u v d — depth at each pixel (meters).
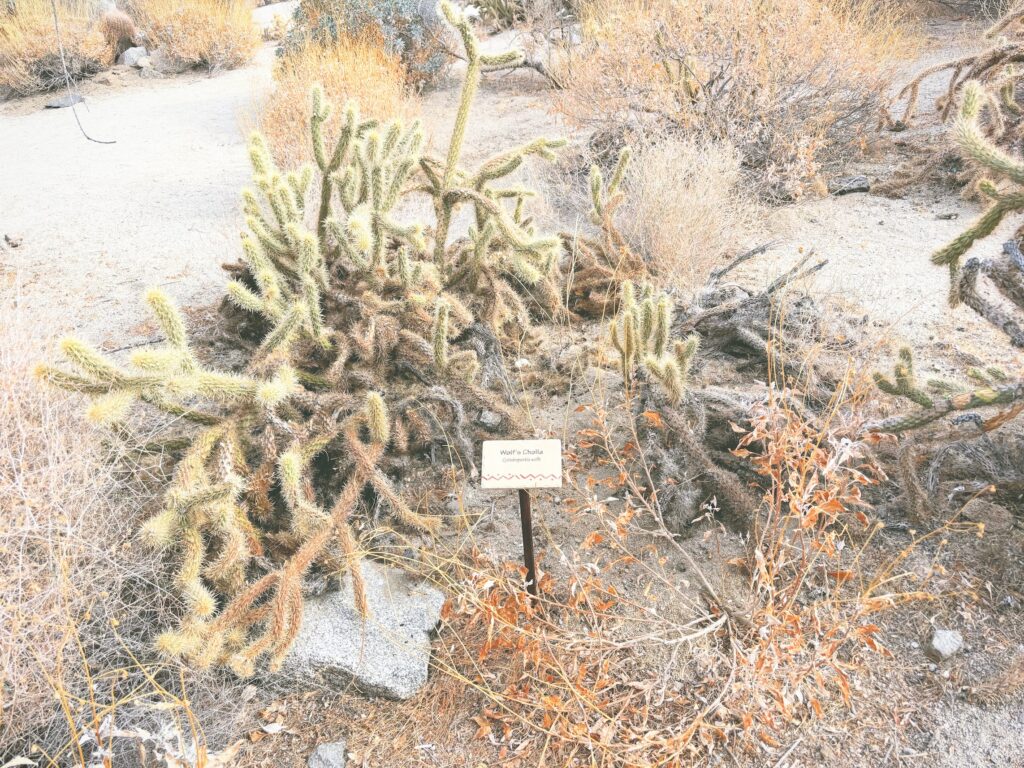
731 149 4.30
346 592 2.13
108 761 1.57
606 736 1.72
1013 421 2.45
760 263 3.74
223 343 3.05
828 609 2.04
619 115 4.77
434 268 2.71
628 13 5.20
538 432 2.61
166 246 4.41
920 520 2.18
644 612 2.09
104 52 9.37
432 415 2.35
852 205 4.31
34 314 2.96
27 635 1.76
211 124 7.10
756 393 2.64
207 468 2.03
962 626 1.99
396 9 7.38
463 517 2.30
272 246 2.59
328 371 2.36
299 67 6.29
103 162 6.15
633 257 3.38
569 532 2.36
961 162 4.32
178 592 2.00
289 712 1.96
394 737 1.88
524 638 1.86
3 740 1.76
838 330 2.96
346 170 2.71
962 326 3.10
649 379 2.38
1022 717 1.78
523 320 2.90
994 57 3.88
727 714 1.84
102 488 2.02
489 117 6.52
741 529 2.30
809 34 4.52
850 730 1.81
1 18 9.05
